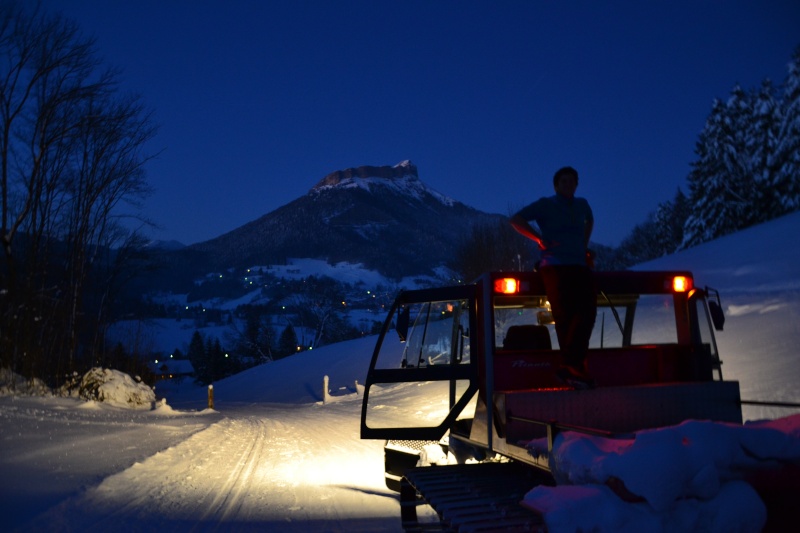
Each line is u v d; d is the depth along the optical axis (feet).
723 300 62.80
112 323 92.84
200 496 24.09
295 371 167.84
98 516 19.69
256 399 140.77
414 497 18.37
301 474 29.84
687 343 19.52
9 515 18.67
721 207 172.35
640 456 9.75
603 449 11.14
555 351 18.80
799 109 155.63
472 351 19.94
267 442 43.75
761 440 10.08
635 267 130.41
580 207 18.28
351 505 22.66
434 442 23.17
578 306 17.16
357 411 74.43
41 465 26.35
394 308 22.38
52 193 73.46
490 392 18.21
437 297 21.09
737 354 39.09
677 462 9.69
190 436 43.45
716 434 10.12
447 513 12.40
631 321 20.10
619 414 16.17
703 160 179.63
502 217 120.37
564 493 10.32
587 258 19.17
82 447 32.42
